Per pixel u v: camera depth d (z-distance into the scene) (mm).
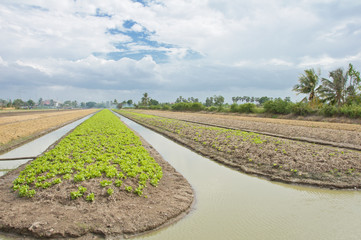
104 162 12945
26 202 8484
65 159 13406
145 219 7738
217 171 13508
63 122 42906
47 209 7988
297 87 42938
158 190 10008
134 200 8891
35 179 10234
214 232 7238
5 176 11750
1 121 39094
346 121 33594
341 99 39438
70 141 19734
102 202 8516
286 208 8805
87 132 26516
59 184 9523
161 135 28188
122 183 9781
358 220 7906
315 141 20453
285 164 13211
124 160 13406
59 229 7008
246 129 29125
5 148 18328
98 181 9844
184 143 21469
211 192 10375
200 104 79250
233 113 58219
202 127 30000
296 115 42656
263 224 7656
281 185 11242
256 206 8977
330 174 11844
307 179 11492
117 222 7480
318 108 40438
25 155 17062
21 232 7012
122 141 20438
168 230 7395
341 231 7223
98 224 7332
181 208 8594
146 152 16422
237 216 8219
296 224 7648
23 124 33281
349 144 19141
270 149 16359
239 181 11820
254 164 13953
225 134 23547
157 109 113000
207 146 19188
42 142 22484
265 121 37219
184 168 14109
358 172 12039
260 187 10984
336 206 8969
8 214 7633
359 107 34156
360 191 10445
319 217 8117
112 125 34906
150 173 11352
